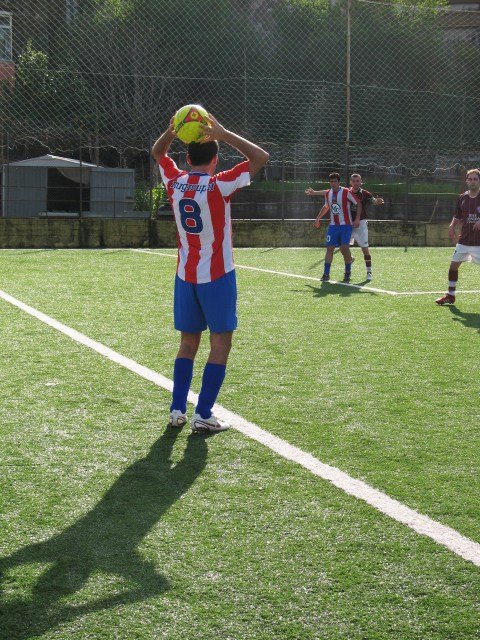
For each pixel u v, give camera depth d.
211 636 2.55
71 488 3.75
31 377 5.83
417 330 8.02
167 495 3.67
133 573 2.94
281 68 29.34
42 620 2.63
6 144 24.58
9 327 7.80
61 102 26.78
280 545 3.17
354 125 28.31
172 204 4.58
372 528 3.33
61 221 18.47
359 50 29.59
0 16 26.50
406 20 29.98
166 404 5.19
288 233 20.14
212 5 28.77
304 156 25.34
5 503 3.56
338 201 12.18
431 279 12.80
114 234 18.83
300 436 4.56
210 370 4.59
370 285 11.88
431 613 2.69
